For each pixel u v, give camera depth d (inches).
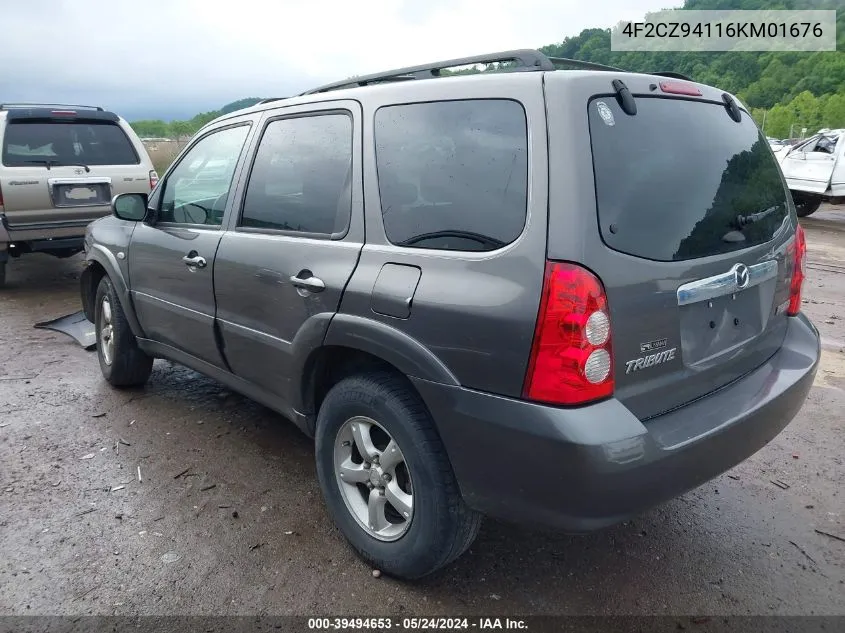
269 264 115.5
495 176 86.6
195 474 135.1
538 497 81.6
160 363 203.3
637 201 85.1
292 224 115.6
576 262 78.0
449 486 92.0
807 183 579.8
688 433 86.4
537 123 83.6
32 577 103.4
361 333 97.1
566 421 77.8
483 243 85.7
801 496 128.6
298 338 109.1
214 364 140.9
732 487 132.0
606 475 77.7
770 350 110.7
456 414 86.4
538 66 92.4
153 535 114.4
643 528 118.5
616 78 89.4
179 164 151.8
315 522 118.6
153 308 154.6
